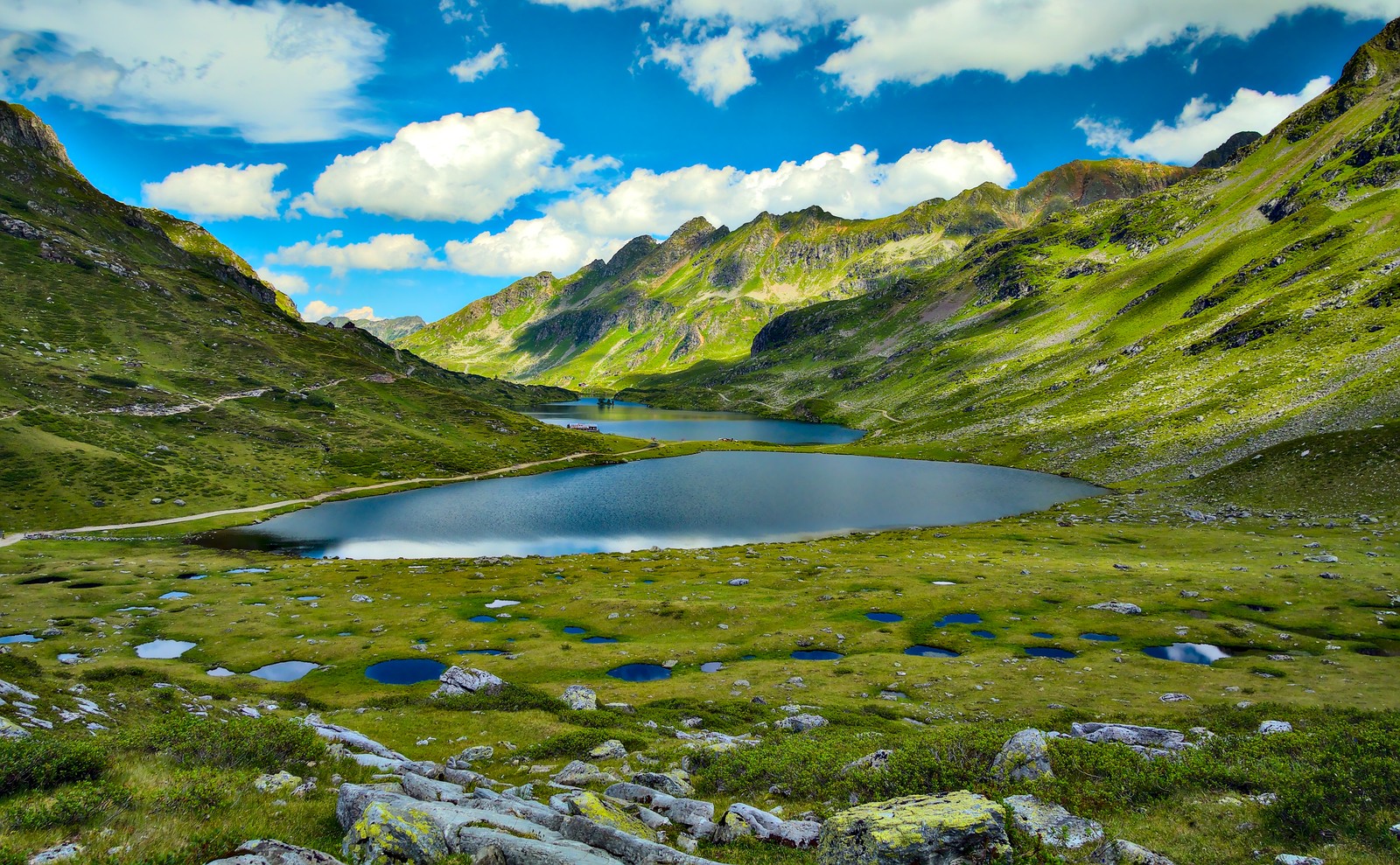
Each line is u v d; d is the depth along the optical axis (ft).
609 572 358.23
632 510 567.59
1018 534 439.22
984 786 79.56
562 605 294.87
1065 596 282.97
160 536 463.83
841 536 472.03
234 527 508.53
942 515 528.22
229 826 59.41
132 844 51.80
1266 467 460.55
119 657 224.12
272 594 309.22
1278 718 138.41
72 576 328.70
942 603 283.79
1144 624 244.63
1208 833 64.49
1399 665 187.93
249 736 90.02
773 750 110.01
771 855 65.72
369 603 298.35
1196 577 291.17
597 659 228.43
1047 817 68.80
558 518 539.70
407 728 154.40
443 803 66.90
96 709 128.77
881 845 56.54
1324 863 55.21
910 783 83.41
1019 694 184.96
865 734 124.06
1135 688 184.14
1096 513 484.33
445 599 305.94
